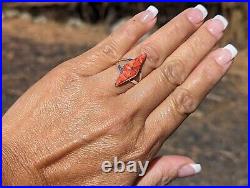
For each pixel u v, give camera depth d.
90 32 0.98
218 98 0.73
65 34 0.93
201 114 0.67
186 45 0.22
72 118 0.21
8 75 0.67
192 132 0.62
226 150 0.58
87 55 0.22
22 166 0.20
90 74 0.21
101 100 0.21
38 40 0.87
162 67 0.21
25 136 0.21
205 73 0.21
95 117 0.21
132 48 0.22
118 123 0.20
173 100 0.21
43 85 0.21
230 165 0.55
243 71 0.84
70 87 0.21
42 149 0.20
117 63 0.21
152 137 0.21
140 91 0.21
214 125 0.65
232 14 0.96
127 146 0.20
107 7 1.05
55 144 0.20
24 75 0.68
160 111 0.21
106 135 0.20
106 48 0.22
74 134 0.20
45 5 1.01
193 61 0.21
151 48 0.21
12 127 0.21
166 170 0.23
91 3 1.04
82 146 0.20
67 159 0.20
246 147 0.59
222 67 0.21
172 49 0.22
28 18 0.99
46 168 0.20
